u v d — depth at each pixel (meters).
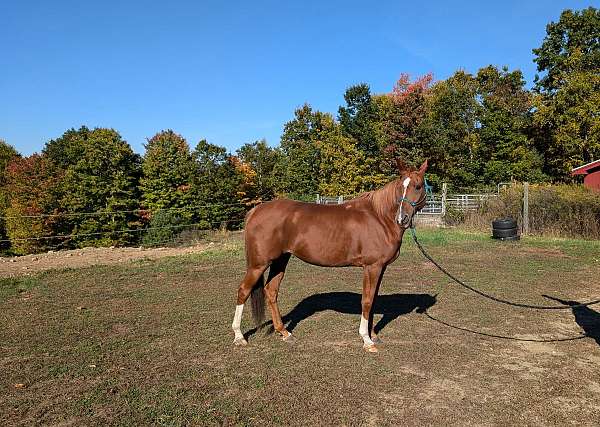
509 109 41.34
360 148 35.62
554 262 12.00
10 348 5.63
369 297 5.60
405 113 35.62
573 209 17.98
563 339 6.10
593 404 4.27
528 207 18.94
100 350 5.55
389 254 5.52
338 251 5.56
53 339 5.97
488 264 11.80
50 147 38.59
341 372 4.91
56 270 11.44
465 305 7.79
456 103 40.56
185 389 4.45
